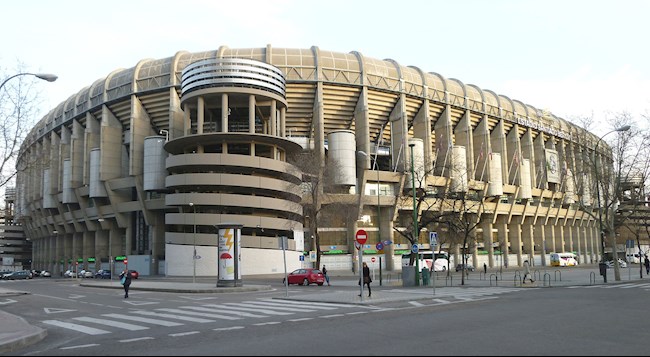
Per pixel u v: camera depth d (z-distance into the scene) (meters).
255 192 63.72
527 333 10.90
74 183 82.19
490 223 88.38
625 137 37.81
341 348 9.20
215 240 58.69
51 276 94.12
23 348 10.81
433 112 81.75
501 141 91.31
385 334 10.89
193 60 71.19
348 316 14.85
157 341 10.89
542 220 101.81
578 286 29.41
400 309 16.88
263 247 59.84
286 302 20.66
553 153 101.75
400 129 74.94
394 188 75.38
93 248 85.69
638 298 20.36
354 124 77.31
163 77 71.00
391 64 77.56
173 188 63.34
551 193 101.62
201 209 61.69
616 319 13.41
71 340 11.68
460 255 81.50
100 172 74.50
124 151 78.25
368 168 70.69
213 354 8.94
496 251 90.12
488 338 10.20
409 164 71.50
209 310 17.88
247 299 22.94
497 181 86.31
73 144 83.31
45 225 101.00
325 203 66.12
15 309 20.53
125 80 74.38
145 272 70.00
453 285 32.41
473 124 89.44
